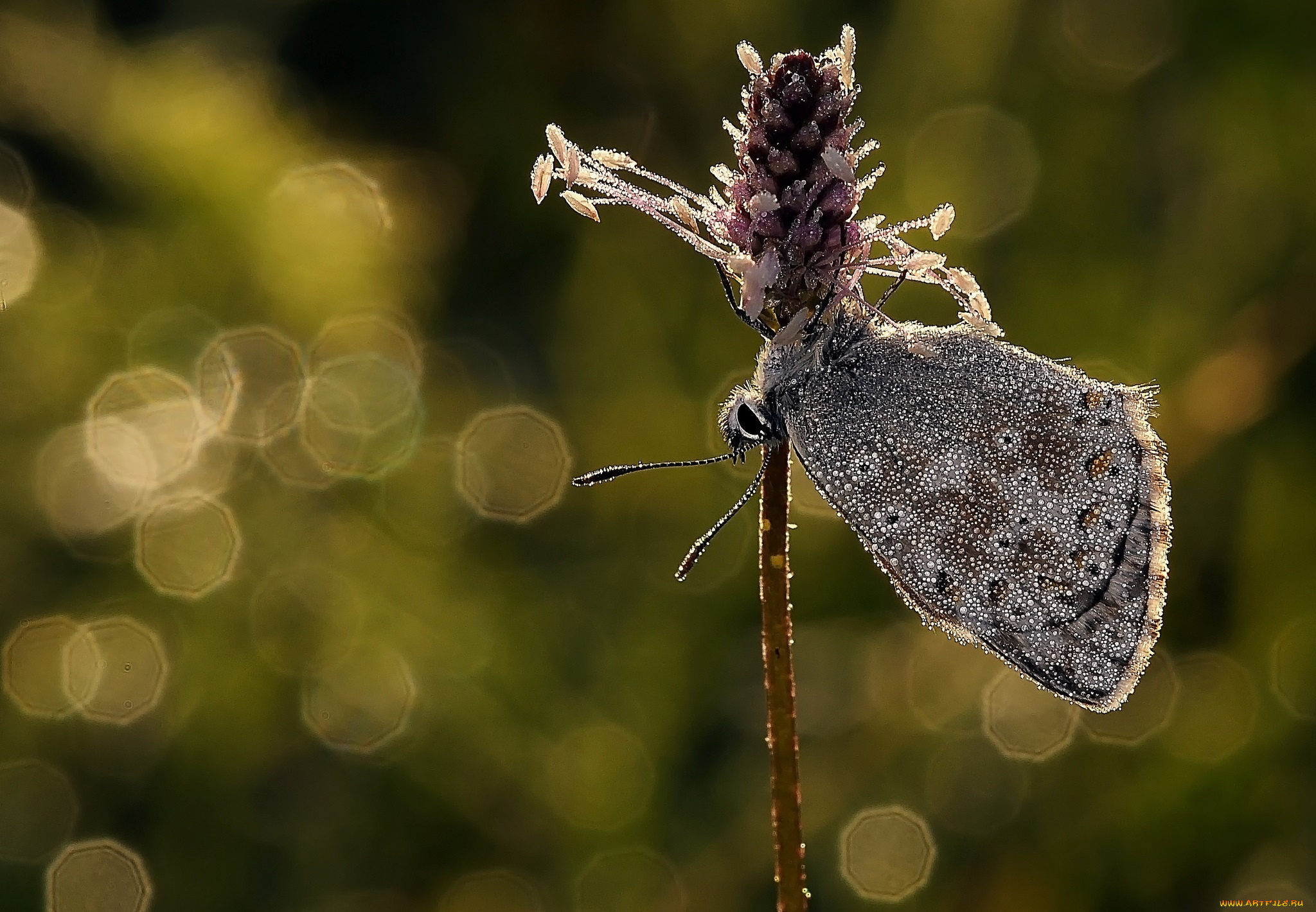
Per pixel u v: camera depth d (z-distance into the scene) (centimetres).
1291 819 22
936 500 19
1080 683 20
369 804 23
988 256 23
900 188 24
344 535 23
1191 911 22
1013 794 23
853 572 23
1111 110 23
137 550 23
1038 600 20
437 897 23
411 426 23
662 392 24
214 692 23
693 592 23
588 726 23
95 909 22
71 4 24
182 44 25
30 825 22
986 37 24
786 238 19
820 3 25
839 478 19
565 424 24
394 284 24
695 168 25
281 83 26
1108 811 22
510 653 23
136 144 23
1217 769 22
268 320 23
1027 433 19
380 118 27
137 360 23
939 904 22
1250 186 23
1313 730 22
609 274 24
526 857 23
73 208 24
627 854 23
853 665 23
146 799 23
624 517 23
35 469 23
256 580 23
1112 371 23
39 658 23
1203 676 23
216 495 23
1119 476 20
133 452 23
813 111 19
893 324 20
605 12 26
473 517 23
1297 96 23
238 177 23
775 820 19
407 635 23
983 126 23
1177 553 23
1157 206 23
